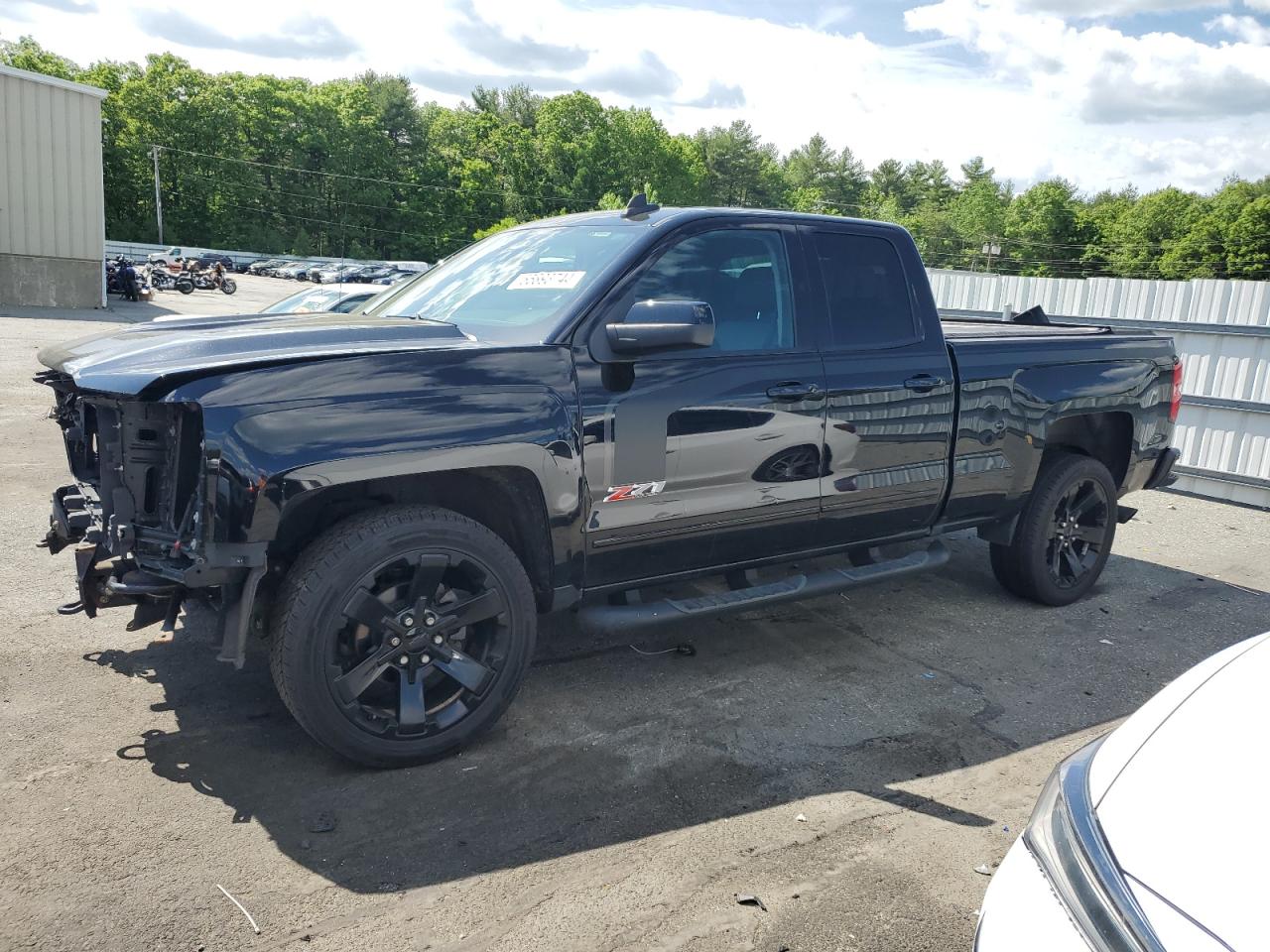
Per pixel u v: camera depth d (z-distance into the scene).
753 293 3.98
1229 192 97.25
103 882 2.64
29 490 6.78
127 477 3.12
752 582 4.22
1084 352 5.15
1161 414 5.57
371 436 3.02
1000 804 3.26
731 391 3.78
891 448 4.33
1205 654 4.77
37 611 4.58
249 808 3.03
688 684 4.13
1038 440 4.93
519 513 3.47
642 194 4.04
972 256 119.38
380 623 3.14
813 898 2.70
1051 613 5.27
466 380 3.20
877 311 4.38
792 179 153.62
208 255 73.81
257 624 3.25
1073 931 1.60
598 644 4.55
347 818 3.00
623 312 3.58
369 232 100.12
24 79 24.14
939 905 2.69
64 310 24.72
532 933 2.51
